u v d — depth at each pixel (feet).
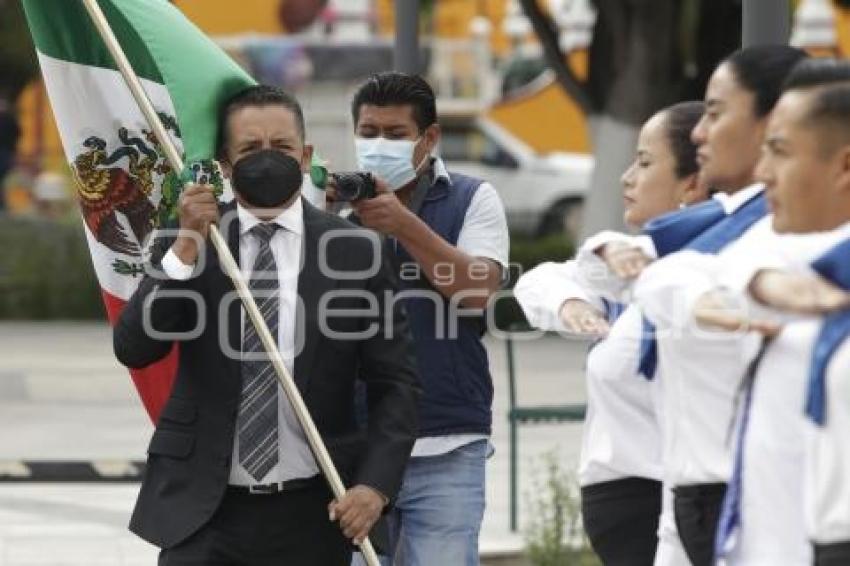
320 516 39.99
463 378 45.16
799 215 30.83
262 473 39.32
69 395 109.60
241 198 39.63
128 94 44.09
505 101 227.40
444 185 46.50
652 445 38.93
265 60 211.00
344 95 208.85
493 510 74.90
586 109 145.59
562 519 62.23
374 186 44.04
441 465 45.03
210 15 232.94
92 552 67.82
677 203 40.50
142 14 41.27
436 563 44.88
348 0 229.66
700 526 33.94
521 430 96.02
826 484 30.17
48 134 230.27
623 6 142.31
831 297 29.84
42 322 155.22
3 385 113.39
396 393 40.19
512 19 257.96
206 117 41.19
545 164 207.92
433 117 45.98
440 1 244.63
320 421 39.78
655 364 36.40
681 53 142.51
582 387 111.65
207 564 39.40
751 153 34.68
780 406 31.24
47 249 157.38
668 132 40.40
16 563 65.82
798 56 34.68
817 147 30.53
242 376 39.40
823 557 30.37
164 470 39.70
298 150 40.27
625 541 39.65
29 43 189.26
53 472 71.15
